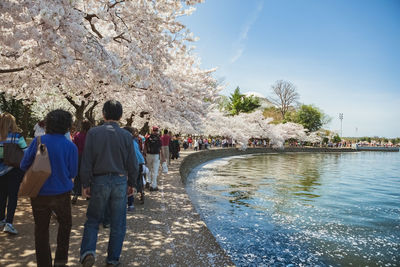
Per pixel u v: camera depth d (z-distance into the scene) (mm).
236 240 4648
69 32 4191
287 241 4746
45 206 2182
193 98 11234
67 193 2326
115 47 7043
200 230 3645
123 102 11086
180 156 16047
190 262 2664
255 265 3717
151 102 9648
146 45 6457
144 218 4117
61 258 2357
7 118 3180
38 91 9297
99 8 6090
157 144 6277
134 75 5457
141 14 6188
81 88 6820
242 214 6387
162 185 6824
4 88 8195
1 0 3420
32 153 2211
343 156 41094
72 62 4184
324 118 57844
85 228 2426
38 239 2197
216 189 9680
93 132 2469
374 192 10500
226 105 51094
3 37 3855
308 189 10586
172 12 7742
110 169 2438
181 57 11336
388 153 59250
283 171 16844
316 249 4445
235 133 32594
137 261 2654
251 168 17953
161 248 2998
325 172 17438
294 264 3822
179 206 4883
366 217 6578
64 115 2340
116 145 2494
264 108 61156
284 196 8906
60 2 4059
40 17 3648
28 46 5328
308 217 6422
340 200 8648
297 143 53375
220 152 27188
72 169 2365
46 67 5637
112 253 2494
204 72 12500
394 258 4160
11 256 2639
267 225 5621
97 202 2422
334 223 5988
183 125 11188
